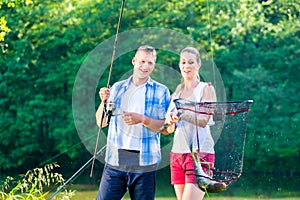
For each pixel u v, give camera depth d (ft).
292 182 37.78
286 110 44.96
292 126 44.50
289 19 46.75
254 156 43.80
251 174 42.37
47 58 45.09
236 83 45.57
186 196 16.81
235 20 46.32
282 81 45.80
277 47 46.24
